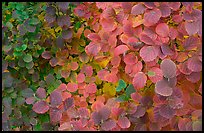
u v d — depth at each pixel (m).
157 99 1.31
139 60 1.38
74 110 1.42
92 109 1.41
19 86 1.54
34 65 1.63
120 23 1.41
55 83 1.53
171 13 1.38
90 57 1.55
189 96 1.33
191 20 1.32
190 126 1.28
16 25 1.58
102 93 1.50
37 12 1.56
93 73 1.56
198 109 1.32
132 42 1.35
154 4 1.34
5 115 1.45
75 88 1.49
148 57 1.31
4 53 1.53
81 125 1.37
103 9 1.48
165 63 1.29
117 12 1.44
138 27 1.38
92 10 1.55
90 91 1.47
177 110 1.30
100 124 1.34
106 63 1.48
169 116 1.28
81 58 1.55
